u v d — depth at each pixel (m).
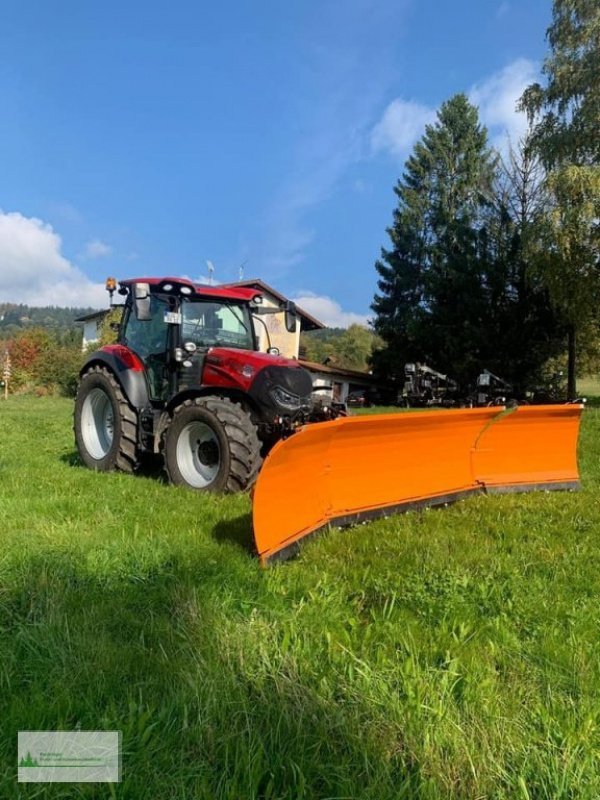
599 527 4.46
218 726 1.89
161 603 2.77
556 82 20.34
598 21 19.27
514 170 26.31
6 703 1.95
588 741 1.91
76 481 5.51
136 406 6.03
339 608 2.82
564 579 3.35
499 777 1.76
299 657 2.33
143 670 2.18
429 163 33.75
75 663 2.19
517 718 2.02
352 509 4.46
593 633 2.66
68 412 16.02
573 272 18.69
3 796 1.58
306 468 3.96
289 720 1.92
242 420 5.09
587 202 17.58
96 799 1.61
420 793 1.67
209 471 5.33
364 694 2.10
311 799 1.63
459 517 4.73
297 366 5.63
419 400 20.06
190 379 5.83
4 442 8.71
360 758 1.79
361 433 4.35
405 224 33.19
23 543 3.47
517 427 5.79
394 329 30.53
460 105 33.78
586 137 19.34
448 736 1.90
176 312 5.91
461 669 2.30
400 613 2.79
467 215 27.72
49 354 31.84
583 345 23.58
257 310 6.77
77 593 2.80
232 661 2.26
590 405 19.33
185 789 1.63
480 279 25.78
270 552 3.41
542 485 5.93
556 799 1.69
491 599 3.04
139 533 3.79
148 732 1.82
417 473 5.09
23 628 2.43
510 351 25.02
